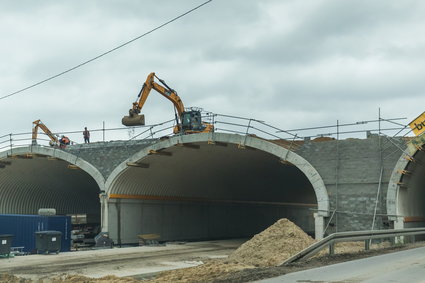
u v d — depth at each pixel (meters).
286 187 52.00
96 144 37.41
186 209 43.84
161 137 34.81
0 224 33.62
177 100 40.22
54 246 28.06
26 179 44.78
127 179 35.81
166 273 17.08
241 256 22.53
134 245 37.28
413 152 26.03
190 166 38.94
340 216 27.78
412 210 29.52
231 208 50.56
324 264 15.12
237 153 36.19
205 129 37.19
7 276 17.53
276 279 11.98
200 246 35.47
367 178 27.48
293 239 22.92
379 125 27.77
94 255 27.69
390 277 11.89
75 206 51.22
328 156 28.77
